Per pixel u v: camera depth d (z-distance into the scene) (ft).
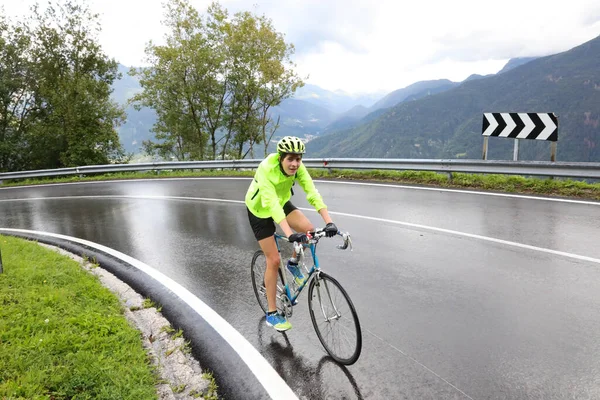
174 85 92.07
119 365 9.94
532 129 31.19
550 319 12.30
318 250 19.74
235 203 33.40
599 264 16.10
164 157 106.32
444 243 19.66
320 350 11.34
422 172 38.68
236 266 18.51
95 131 90.94
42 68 86.43
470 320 12.51
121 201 38.93
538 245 18.56
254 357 11.19
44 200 44.01
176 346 11.89
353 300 14.28
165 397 9.38
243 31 87.76
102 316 12.69
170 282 16.97
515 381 9.64
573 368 10.00
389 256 18.38
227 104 101.24
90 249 22.77
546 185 30.25
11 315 11.94
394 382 9.82
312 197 11.00
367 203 29.43
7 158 91.09
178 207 33.53
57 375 9.12
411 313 13.14
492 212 24.72
